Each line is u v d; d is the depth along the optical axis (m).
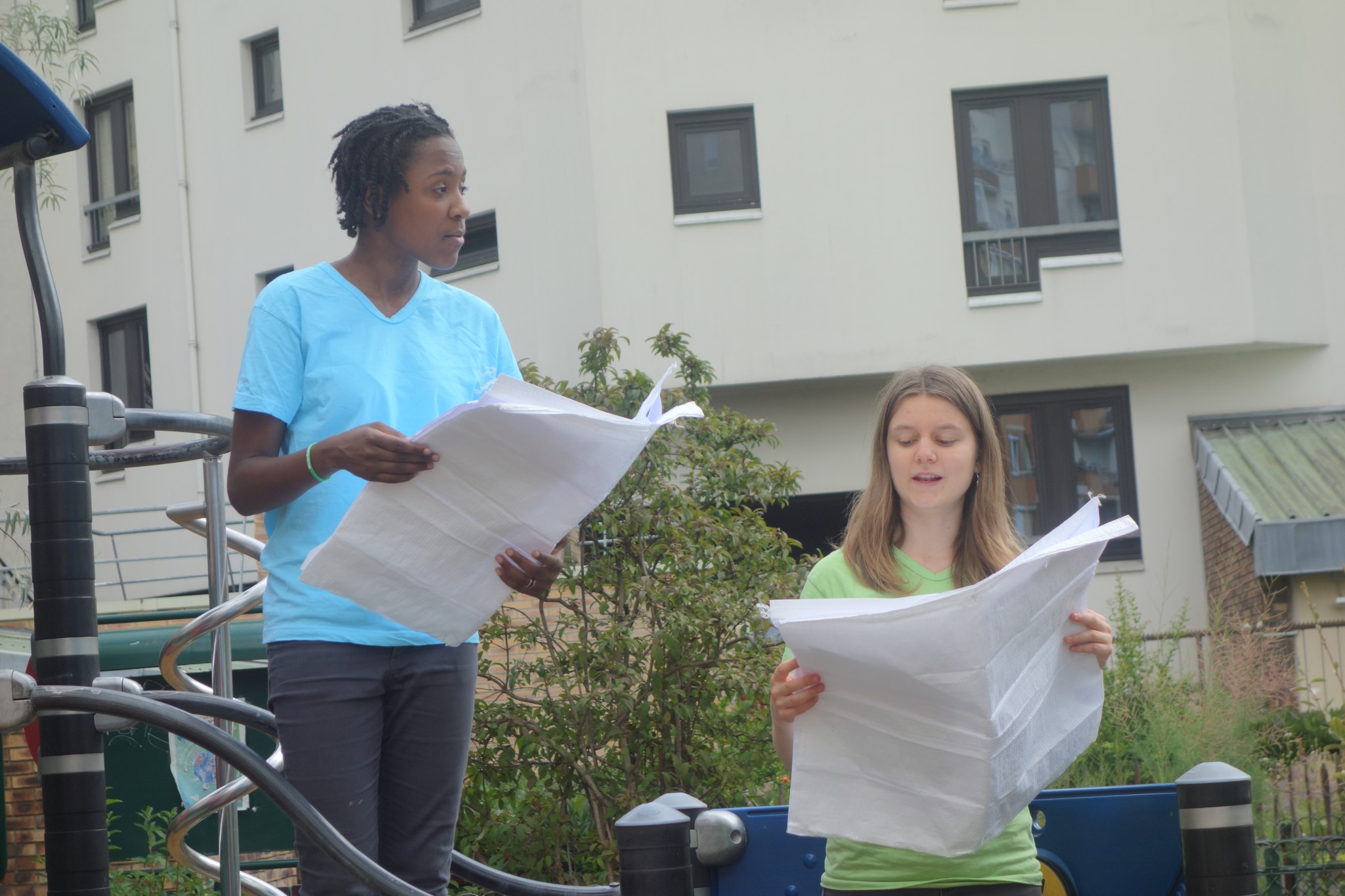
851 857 2.30
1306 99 13.32
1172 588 13.26
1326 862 5.80
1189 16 13.05
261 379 2.42
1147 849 2.44
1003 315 13.03
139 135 16.91
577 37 13.27
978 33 13.10
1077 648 2.08
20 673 2.22
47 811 2.37
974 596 1.83
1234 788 2.21
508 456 2.16
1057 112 13.20
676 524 6.38
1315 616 9.49
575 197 13.28
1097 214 13.16
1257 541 11.37
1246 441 12.90
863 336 12.97
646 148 13.12
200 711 2.76
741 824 2.49
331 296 2.52
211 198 16.33
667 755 6.27
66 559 2.40
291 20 15.50
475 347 2.67
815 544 14.60
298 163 15.54
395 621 2.26
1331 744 7.44
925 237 13.02
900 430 2.45
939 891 2.26
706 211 13.11
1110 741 7.17
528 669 6.28
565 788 6.21
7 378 15.71
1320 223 13.31
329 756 2.34
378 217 2.52
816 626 1.89
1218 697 7.43
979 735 1.90
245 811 5.88
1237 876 2.19
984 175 13.16
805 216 13.03
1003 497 2.50
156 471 16.27
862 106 13.07
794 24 13.08
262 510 2.33
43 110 2.45
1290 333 13.01
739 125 13.18
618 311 13.04
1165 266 13.01
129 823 6.00
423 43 14.41
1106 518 13.45
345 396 2.45
